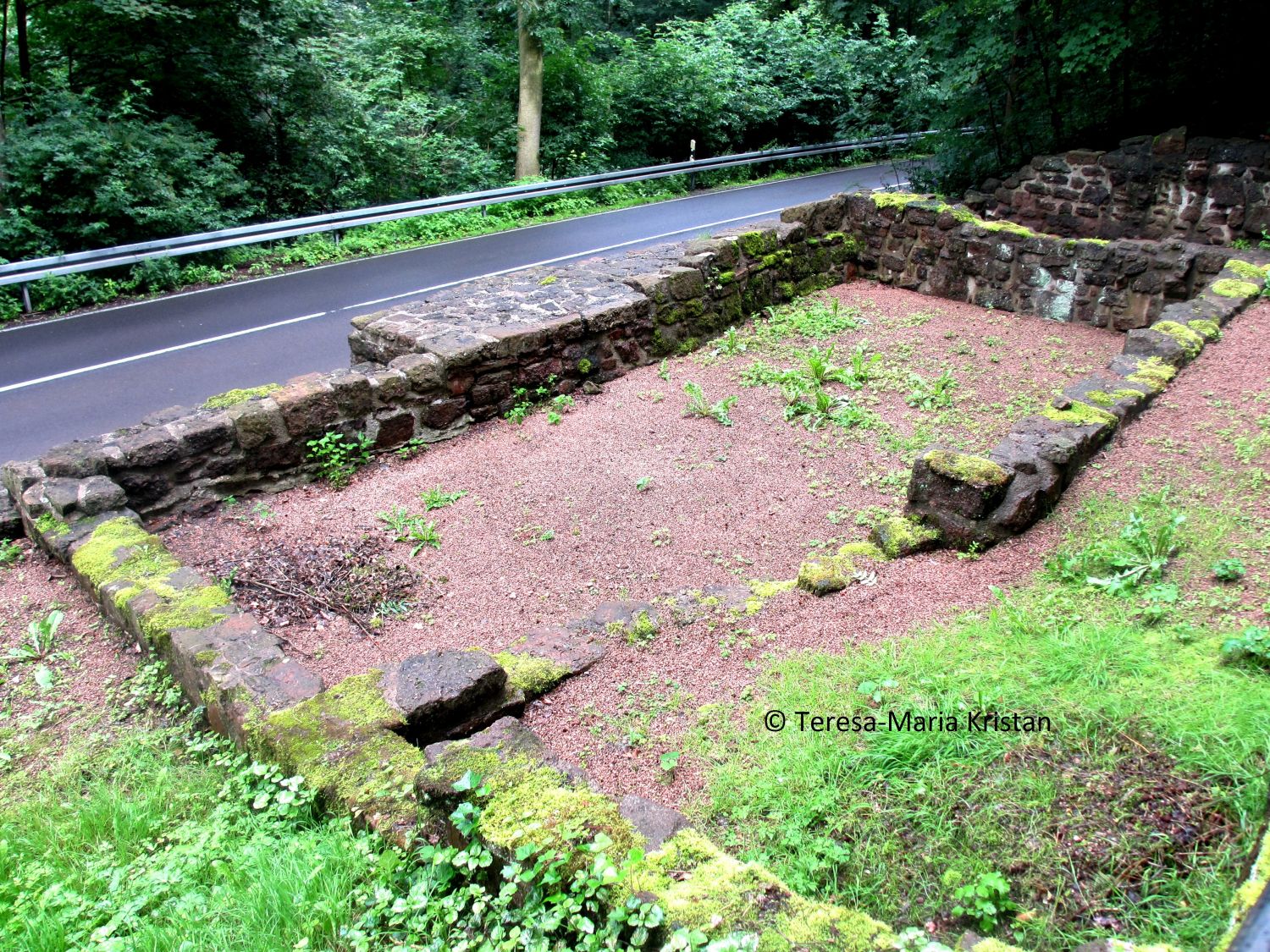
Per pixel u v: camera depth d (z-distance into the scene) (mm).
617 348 7914
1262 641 3182
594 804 2547
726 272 8820
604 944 2195
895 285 10195
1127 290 8453
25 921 2623
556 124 21016
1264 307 7191
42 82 14203
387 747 3115
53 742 3764
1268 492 4602
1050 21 11289
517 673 3758
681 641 4035
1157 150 9859
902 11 16047
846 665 3576
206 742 3551
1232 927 2055
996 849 2551
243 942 2496
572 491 6016
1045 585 4043
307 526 5633
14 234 11984
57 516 5047
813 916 2174
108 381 8883
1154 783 2674
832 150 24188
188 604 4121
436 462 6523
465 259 13648
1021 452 4699
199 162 14266
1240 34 10969
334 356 9570
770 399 7328
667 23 25750
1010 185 11211
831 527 5422
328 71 16344
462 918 2498
